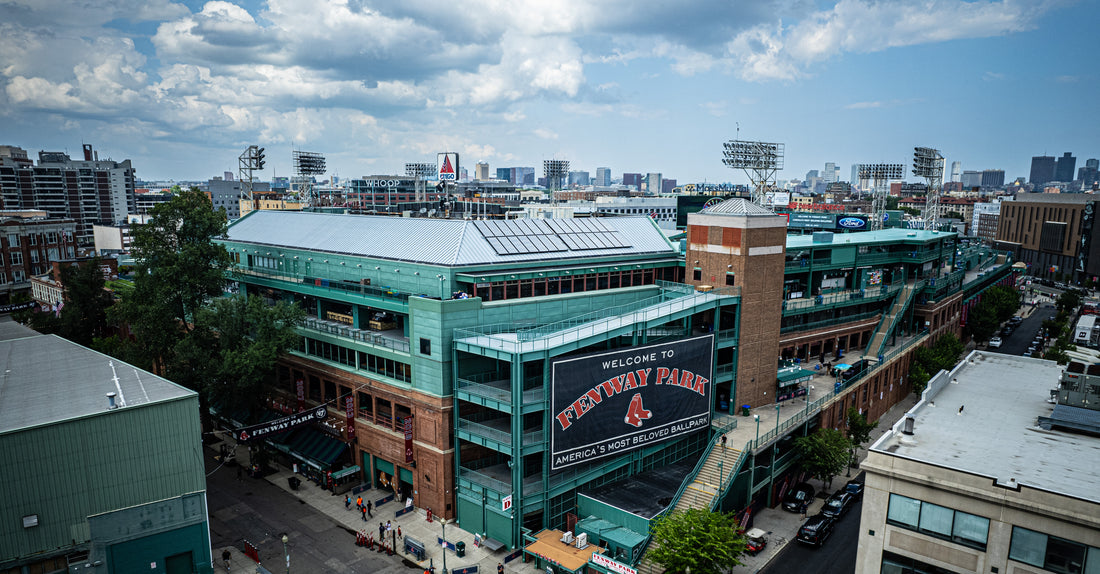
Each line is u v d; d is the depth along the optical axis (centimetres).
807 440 5888
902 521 3359
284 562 4706
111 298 8900
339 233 7269
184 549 3922
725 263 6456
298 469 6322
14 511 3391
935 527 3253
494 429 4916
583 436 5059
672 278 7300
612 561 4200
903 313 9031
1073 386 4066
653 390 5525
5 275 12206
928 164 12988
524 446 4784
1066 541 2889
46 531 3488
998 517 3056
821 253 8388
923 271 9931
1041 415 4181
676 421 5756
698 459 5991
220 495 5803
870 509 3459
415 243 6319
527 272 5844
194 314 5975
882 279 9331
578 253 6500
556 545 4512
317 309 6994
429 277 5719
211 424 6825
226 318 5797
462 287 5672
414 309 5259
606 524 4831
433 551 4888
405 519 5366
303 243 7412
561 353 4866
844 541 5134
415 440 5438
